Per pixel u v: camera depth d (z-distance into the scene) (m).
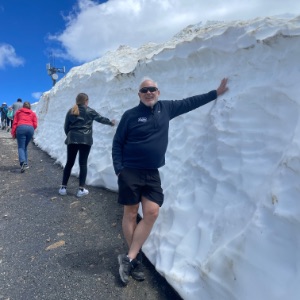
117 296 2.96
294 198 2.28
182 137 4.18
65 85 9.88
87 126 5.19
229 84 3.58
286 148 2.57
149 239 3.58
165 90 4.86
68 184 6.12
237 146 3.11
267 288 2.17
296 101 2.70
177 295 2.92
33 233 4.23
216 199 3.08
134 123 3.07
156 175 3.15
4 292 3.08
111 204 4.88
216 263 2.57
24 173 7.31
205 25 5.67
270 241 2.28
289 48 2.99
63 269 3.38
